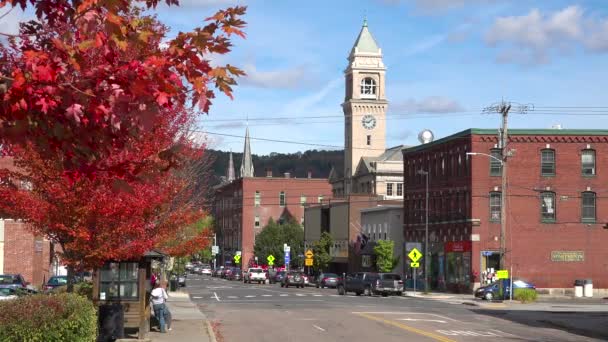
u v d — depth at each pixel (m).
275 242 115.12
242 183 139.50
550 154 62.88
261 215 139.25
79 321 14.26
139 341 22.08
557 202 62.59
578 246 62.44
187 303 45.25
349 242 93.06
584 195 62.81
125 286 22.33
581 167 62.88
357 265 90.44
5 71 6.89
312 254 97.06
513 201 62.34
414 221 75.19
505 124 50.31
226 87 6.91
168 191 23.03
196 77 6.79
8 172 19.86
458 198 65.00
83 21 6.42
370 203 94.00
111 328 21.34
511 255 61.97
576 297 59.16
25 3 7.08
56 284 41.66
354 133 136.00
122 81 6.41
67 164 7.31
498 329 30.09
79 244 20.44
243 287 77.50
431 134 90.12
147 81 6.37
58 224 19.89
